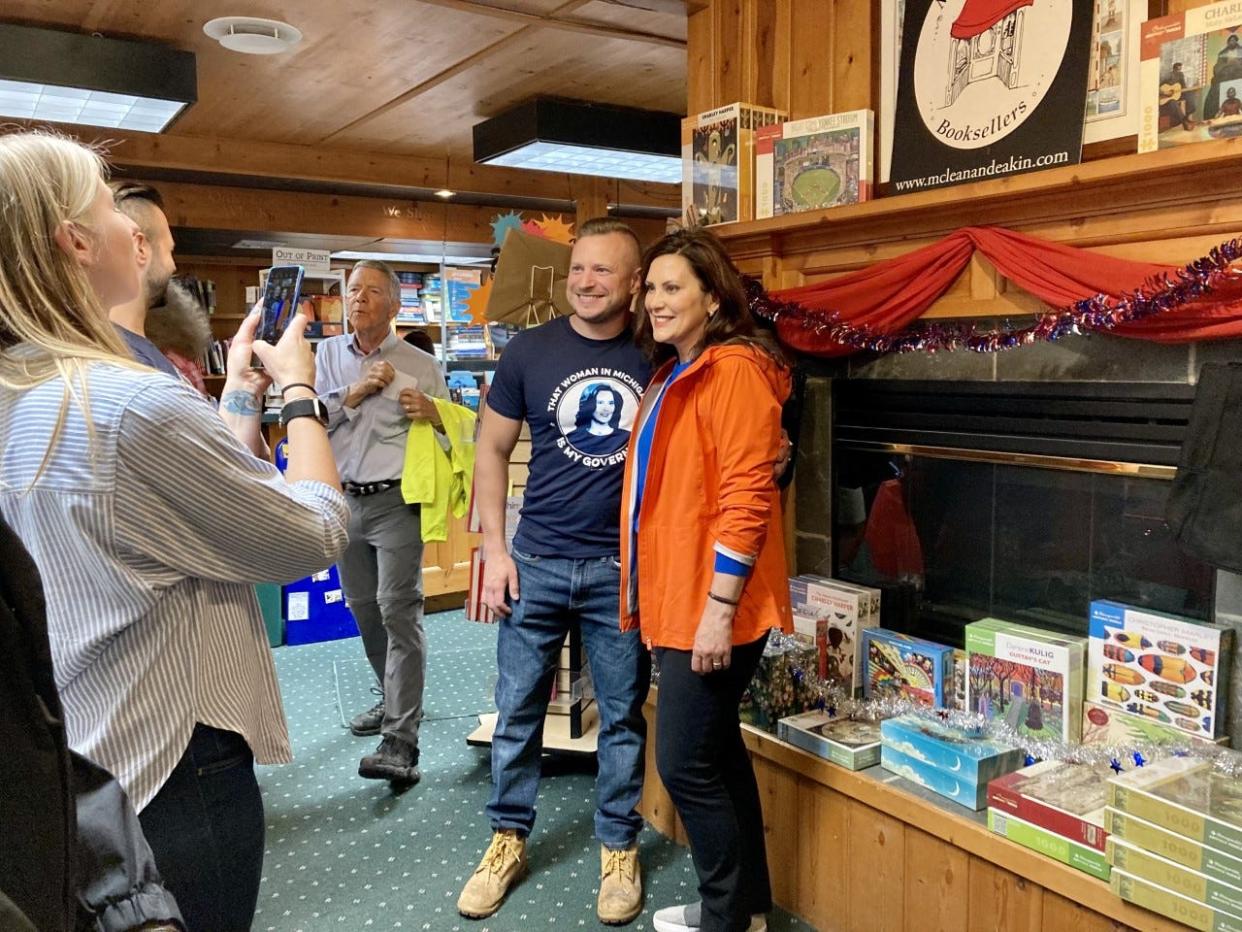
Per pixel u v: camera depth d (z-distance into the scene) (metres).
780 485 2.13
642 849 2.48
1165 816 1.50
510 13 3.10
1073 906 1.65
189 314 1.94
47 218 1.00
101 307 1.06
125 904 0.82
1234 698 1.75
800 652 2.27
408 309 5.95
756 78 2.55
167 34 3.31
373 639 3.12
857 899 2.03
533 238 2.67
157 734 1.08
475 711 3.47
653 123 4.38
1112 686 1.88
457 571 4.86
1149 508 1.89
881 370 2.36
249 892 1.20
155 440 1.01
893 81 2.18
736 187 2.42
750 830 1.98
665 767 1.87
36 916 0.69
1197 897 1.46
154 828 1.08
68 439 0.99
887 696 2.24
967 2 2.00
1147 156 1.58
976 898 1.80
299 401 1.26
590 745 2.91
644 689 2.28
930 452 2.26
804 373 2.34
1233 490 1.55
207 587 1.13
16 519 1.02
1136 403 1.85
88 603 1.04
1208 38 1.58
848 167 2.19
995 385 2.09
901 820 1.92
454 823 2.64
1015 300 1.95
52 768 0.72
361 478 2.93
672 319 1.85
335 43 3.40
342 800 2.78
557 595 2.24
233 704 1.15
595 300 2.10
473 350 5.76
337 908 2.23
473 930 2.15
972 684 2.07
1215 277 1.53
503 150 4.32
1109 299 1.69
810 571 2.58
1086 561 2.01
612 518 2.21
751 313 2.20
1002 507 2.16
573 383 2.17
